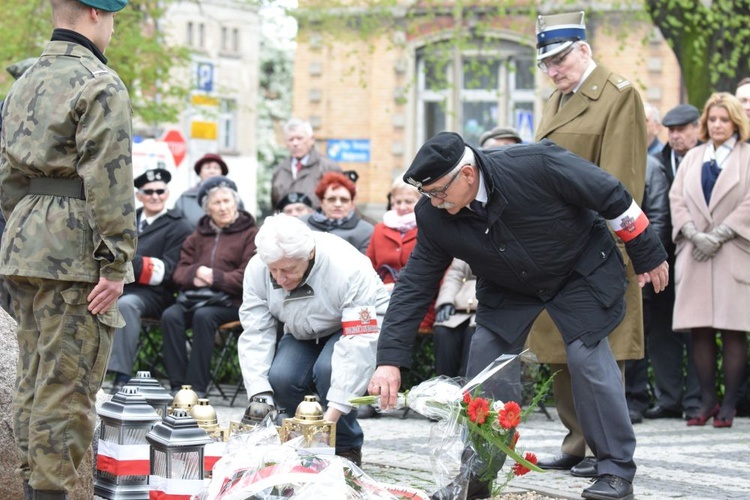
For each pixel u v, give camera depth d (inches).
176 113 779.4
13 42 710.5
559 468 267.7
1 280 285.4
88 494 201.3
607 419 222.5
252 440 185.5
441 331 381.4
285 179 486.3
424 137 1277.1
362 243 398.0
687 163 374.6
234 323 406.3
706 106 370.3
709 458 293.4
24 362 189.3
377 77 1274.6
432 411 204.7
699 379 369.7
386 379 216.5
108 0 188.5
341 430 250.4
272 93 1889.8
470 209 211.5
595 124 261.6
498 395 210.1
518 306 224.8
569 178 211.2
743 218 362.0
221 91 867.4
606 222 224.2
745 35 588.4
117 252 181.9
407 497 189.0
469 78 1240.2
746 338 390.9
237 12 1707.7
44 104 183.6
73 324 184.5
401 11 1210.0
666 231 375.6
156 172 416.5
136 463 205.6
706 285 364.2
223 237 412.5
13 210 188.7
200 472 190.2
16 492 202.5
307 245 235.8
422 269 220.8
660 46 1184.2
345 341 240.2
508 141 410.3
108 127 180.5
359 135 1293.1
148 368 455.2
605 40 1180.5
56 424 183.9
